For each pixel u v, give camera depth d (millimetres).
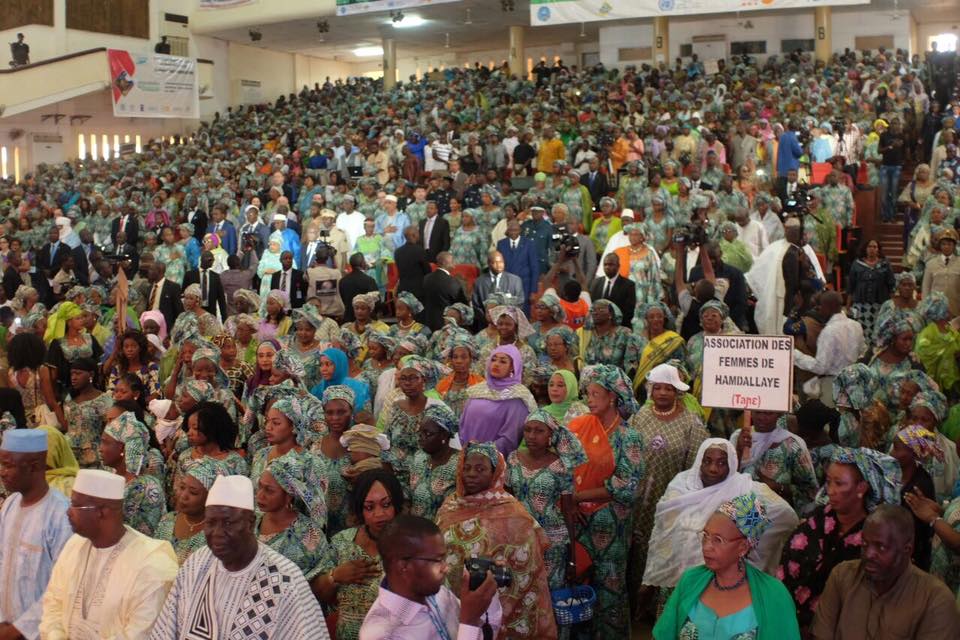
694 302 9312
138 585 4016
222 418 5605
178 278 15609
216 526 3627
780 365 5238
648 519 6250
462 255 14984
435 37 33719
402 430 6309
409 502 5715
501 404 6234
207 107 32875
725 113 21422
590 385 5926
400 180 18203
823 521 4480
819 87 23141
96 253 16062
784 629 3768
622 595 5734
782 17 29250
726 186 15258
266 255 15406
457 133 22422
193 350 8727
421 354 8445
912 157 21406
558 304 9039
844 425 7309
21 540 4641
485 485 4656
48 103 27750
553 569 5176
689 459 6273
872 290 12070
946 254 11664
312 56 37625
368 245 15602
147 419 7406
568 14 23375
